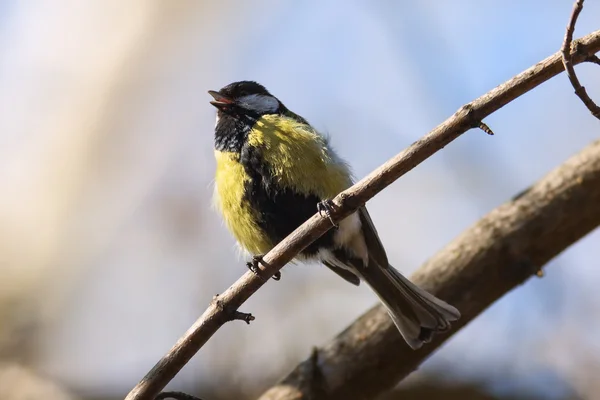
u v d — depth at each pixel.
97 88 11.94
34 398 10.83
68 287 11.42
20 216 11.48
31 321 11.28
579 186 8.23
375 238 8.15
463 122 5.45
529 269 8.13
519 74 5.34
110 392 11.07
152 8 12.17
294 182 7.97
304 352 11.22
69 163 11.68
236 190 8.18
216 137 8.45
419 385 10.65
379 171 5.77
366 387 8.02
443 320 7.84
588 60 5.28
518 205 8.36
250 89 8.69
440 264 8.31
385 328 8.14
